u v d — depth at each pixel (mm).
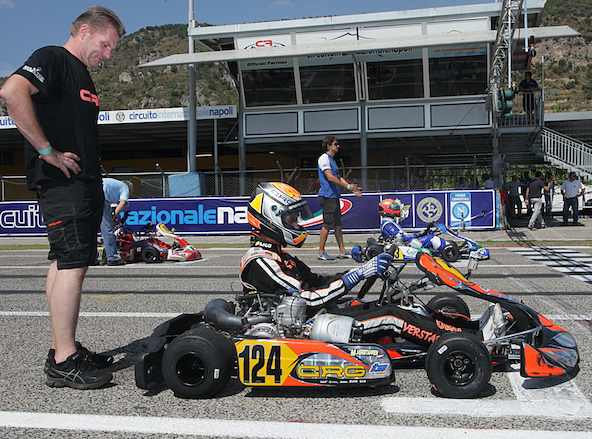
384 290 3598
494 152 15328
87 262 3318
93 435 2576
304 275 3611
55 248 3252
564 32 13570
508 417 2689
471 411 2771
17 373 3543
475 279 6816
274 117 19047
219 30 18109
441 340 2906
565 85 96625
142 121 19062
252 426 2639
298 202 3402
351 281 3279
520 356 3031
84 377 3213
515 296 5660
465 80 17469
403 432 2535
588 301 5359
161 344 3107
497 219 13836
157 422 2711
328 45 14539
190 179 16219
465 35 13391
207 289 6668
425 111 18062
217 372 2934
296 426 2627
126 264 9391
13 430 2645
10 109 2961
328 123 18781
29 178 3271
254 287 3377
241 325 3215
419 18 17078
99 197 3416
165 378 2980
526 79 17578
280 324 3193
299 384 2951
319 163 9133
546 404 2850
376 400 2949
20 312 5422
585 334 4145
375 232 14258
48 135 3180
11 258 10852
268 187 3420
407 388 3123
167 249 9664
